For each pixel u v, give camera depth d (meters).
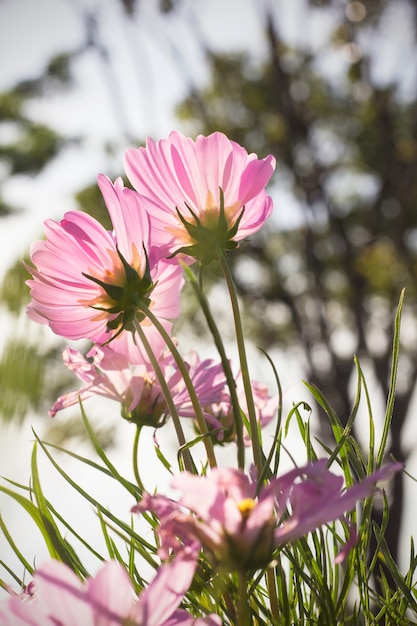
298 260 6.98
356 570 0.43
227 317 3.84
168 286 0.48
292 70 7.34
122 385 0.50
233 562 0.33
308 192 7.06
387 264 6.09
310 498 0.33
